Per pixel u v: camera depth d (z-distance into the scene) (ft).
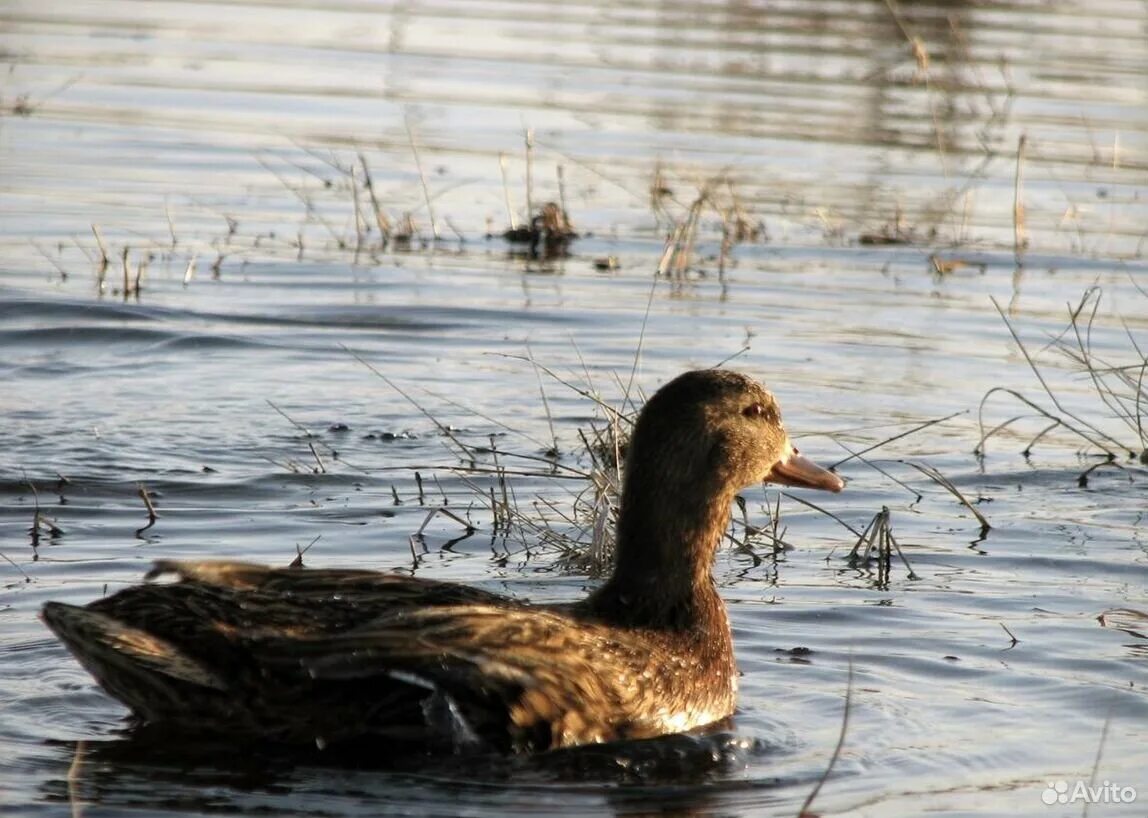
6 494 41.19
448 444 46.21
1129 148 75.51
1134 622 35.04
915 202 69.82
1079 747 28.86
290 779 27.02
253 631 27.71
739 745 29.07
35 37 90.43
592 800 26.81
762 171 71.97
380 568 37.29
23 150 72.13
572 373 51.75
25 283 57.57
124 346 53.36
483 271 62.23
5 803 25.70
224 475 43.16
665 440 31.40
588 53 89.25
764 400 32.63
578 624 29.73
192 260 58.65
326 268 61.46
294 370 51.90
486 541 39.42
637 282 61.62
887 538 38.58
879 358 53.93
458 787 27.02
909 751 28.76
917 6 95.81
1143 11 97.19
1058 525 41.47
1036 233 67.97
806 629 34.58
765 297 60.18
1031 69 85.35
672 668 30.12
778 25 96.02
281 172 71.26
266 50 89.61
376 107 79.71
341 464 44.32
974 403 50.26
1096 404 50.70
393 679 27.81
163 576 35.60
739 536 40.91
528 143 66.49
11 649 31.89
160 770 27.12
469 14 97.96
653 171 71.15
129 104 79.30
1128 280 62.90
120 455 44.24
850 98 82.02
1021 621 35.04
